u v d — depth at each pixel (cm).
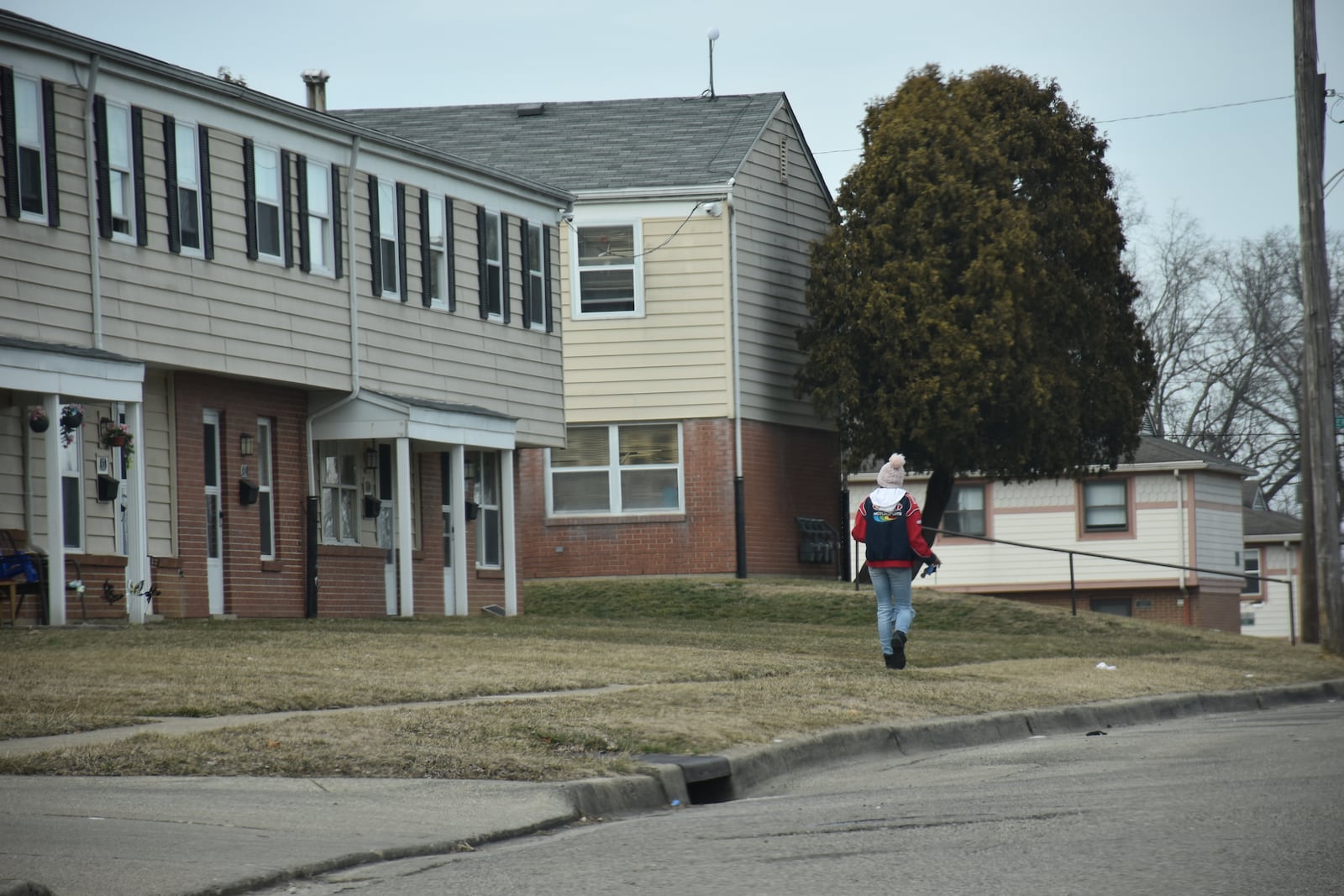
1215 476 12175
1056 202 8600
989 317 8312
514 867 2053
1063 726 4034
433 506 7562
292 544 6588
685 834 2314
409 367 7050
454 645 4894
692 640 5516
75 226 5506
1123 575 11944
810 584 8425
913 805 2533
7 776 2697
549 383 7988
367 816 2391
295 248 6462
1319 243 5866
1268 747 3275
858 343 8688
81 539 5625
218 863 2009
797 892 1825
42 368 5109
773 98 9525
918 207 8512
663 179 8906
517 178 7725
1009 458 8500
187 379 6075
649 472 8925
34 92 5394
